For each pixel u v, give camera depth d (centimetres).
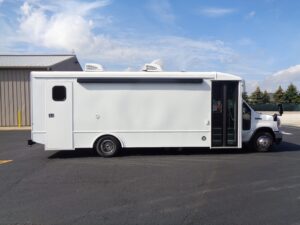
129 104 1068
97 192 670
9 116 2331
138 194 654
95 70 1093
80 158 1071
